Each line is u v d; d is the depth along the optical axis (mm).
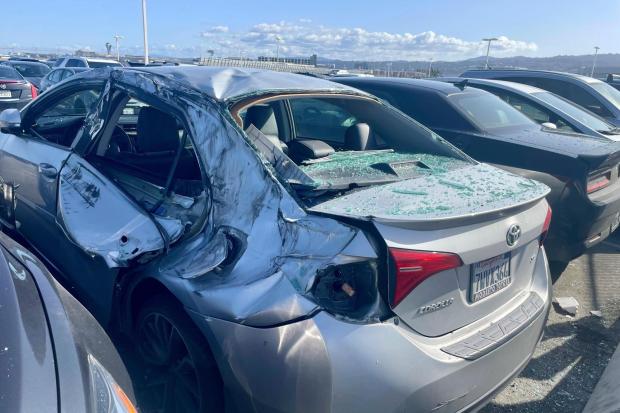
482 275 2307
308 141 2938
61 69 13406
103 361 1749
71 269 3025
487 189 2451
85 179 2984
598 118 6965
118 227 2635
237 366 2027
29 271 1963
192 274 2221
